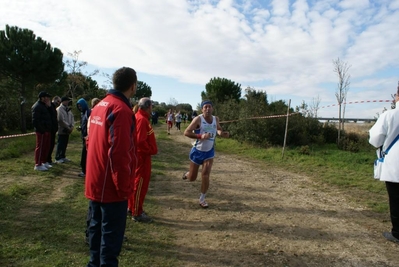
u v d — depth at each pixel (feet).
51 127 24.61
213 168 29.01
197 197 19.21
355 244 13.03
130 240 12.66
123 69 8.90
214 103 69.77
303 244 12.93
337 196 19.97
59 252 11.20
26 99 54.29
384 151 13.43
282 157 34.40
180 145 47.06
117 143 8.01
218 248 12.37
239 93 86.22
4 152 27.91
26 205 15.90
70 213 15.15
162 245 12.41
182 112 144.25
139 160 14.26
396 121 13.00
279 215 16.34
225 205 17.84
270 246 12.67
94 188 8.39
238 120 47.62
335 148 43.86
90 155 8.58
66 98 26.84
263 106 47.65
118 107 8.25
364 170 27.71
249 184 22.91
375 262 11.55
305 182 23.73
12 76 51.83
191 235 13.55
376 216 16.42
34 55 49.49
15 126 52.85
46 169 23.50
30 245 11.58
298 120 46.26
